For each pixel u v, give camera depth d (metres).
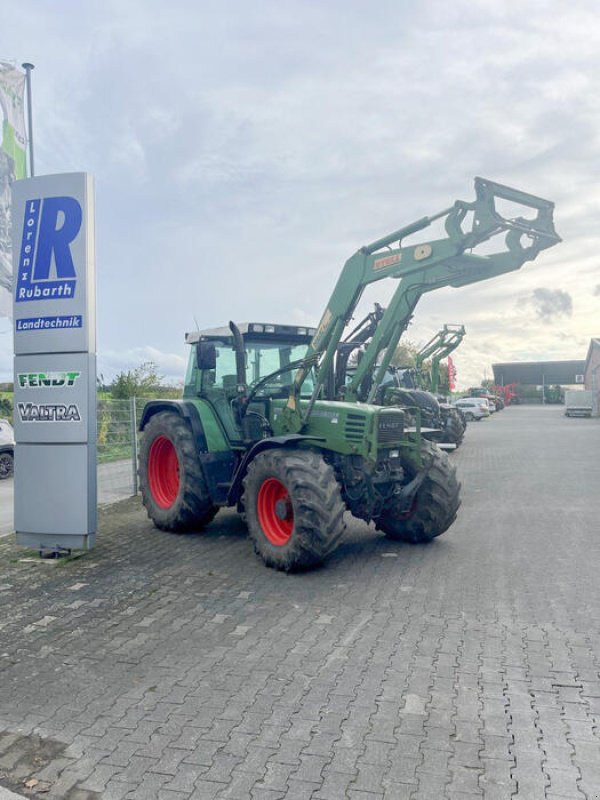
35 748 3.46
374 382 8.11
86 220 7.25
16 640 4.93
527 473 14.36
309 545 6.26
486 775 3.13
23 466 7.47
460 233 6.72
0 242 17.14
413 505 7.60
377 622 5.14
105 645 4.79
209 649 4.67
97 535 8.52
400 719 3.65
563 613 5.33
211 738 3.50
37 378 7.40
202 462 8.04
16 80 17.92
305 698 3.91
